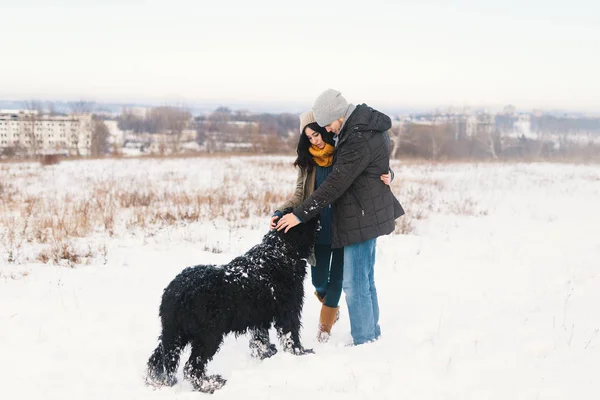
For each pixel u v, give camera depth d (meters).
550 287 5.93
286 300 3.86
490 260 7.42
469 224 10.21
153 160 22.69
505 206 12.57
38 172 16.50
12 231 7.82
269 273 3.77
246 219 9.80
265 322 3.84
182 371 3.79
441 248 8.13
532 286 6.03
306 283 6.04
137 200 10.99
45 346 4.06
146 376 3.50
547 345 3.85
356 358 3.78
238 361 3.98
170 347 3.43
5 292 5.39
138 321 4.69
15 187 12.88
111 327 4.52
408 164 25.17
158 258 7.02
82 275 6.11
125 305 5.11
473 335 4.15
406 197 13.03
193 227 8.94
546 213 11.70
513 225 10.19
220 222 9.41
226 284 3.52
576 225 10.24
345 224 3.96
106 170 17.45
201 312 3.37
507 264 7.18
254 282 3.67
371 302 4.24
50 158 20.03
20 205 10.42
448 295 5.75
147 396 3.33
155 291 5.63
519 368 3.48
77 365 3.75
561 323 4.40
